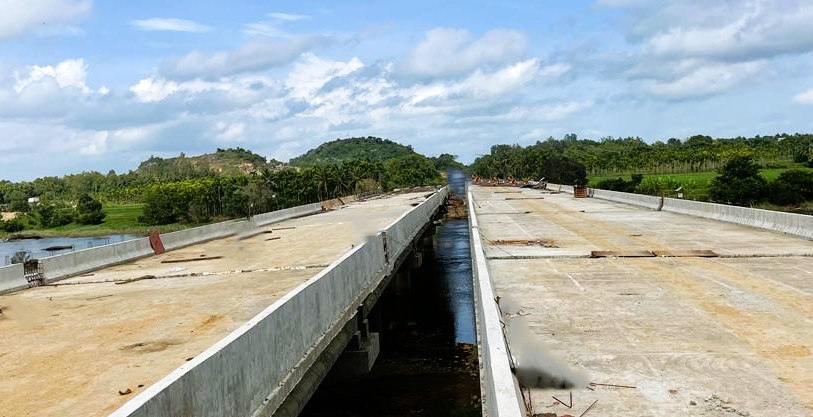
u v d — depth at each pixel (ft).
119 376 28.99
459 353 55.62
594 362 27.17
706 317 33.73
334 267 38.73
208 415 20.77
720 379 24.77
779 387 23.77
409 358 54.13
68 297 49.85
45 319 41.88
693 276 44.96
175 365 30.25
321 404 43.55
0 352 34.01
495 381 18.80
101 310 44.11
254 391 24.53
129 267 66.90
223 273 59.06
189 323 38.81
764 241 61.46
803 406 22.07
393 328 65.72
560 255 56.24
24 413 24.80
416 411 42.11
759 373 25.26
